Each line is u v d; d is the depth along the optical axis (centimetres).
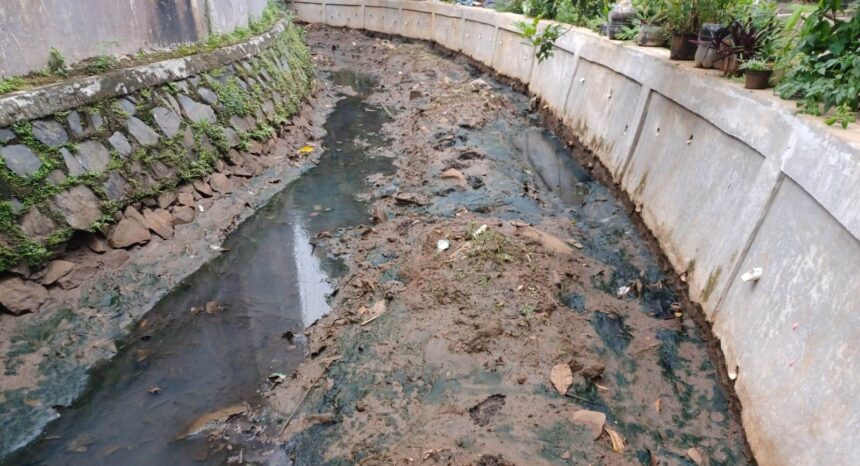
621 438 300
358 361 358
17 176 379
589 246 504
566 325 386
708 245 388
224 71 664
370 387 337
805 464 236
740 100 374
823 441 230
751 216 337
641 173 539
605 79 691
